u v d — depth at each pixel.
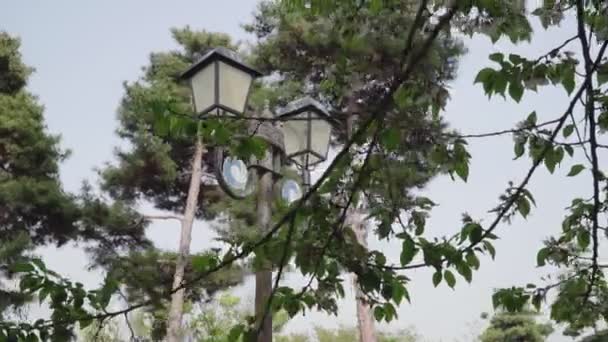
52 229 14.48
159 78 14.48
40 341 2.56
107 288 2.64
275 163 4.85
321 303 2.75
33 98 15.25
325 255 2.63
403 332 19.66
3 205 13.87
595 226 2.93
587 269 3.02
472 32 2.29
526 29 2.29
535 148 2.52
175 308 12.61
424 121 2.42
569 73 2.33
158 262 12.95
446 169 2.47
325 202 2.61
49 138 14.78
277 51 11.66
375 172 2.55
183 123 2.21
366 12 2.47
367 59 2.45
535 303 2.96
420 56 2.20
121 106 14.59
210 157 15.48
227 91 4.05
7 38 15.66
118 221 14.25
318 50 10.02
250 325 2.67
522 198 2.53
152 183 15.70
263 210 4.68
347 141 2.39
